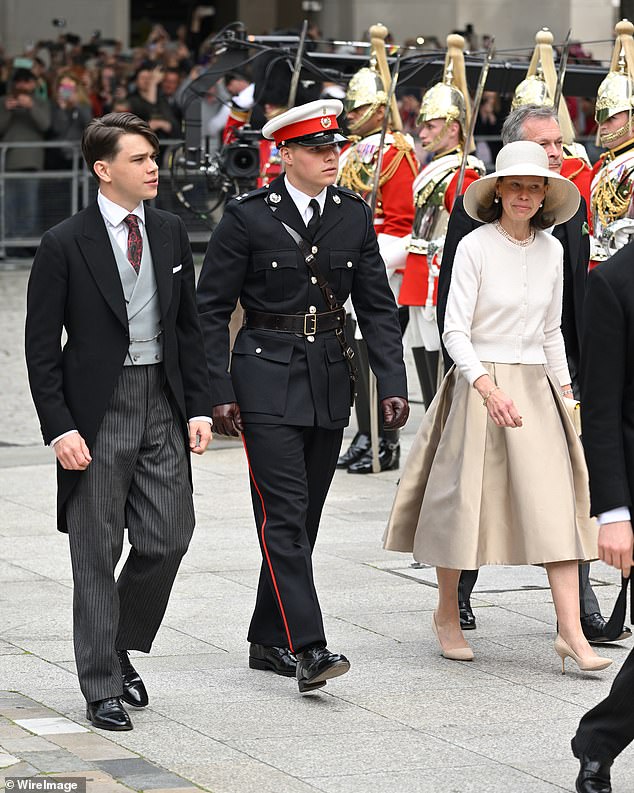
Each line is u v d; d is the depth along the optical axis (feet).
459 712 35.40
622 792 30.40
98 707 33.88
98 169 34.01
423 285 60.03
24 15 162.30
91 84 126.82
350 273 38.06
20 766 30.94
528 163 37.91
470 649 39.91
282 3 173.88
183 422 34.99
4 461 67.82
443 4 151.43
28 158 124.16
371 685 37.47
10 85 124.88
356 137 63.82
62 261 33.81
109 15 165.68
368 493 61.21
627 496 27.94
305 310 37.65
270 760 31.99
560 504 37.63
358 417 65.77
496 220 38.91
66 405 34.14
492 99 114.83
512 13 148.66
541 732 34.01
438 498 38.42
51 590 46.47
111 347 34.01
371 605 44.96
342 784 30.63
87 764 31.22
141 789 29.81
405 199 62.28
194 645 40.88
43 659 39.45
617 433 27.99
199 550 51.52
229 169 77.41
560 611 38.04
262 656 38.70
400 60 68.33
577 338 43.01
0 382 87.45
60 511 34.47
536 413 38.29
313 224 37.63
